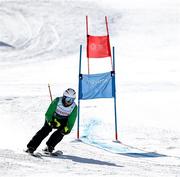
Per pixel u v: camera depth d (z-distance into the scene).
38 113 50.38
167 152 33.44
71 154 28.73
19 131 38.75
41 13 173.25
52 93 67.62
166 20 163.88
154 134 40.59
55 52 131.88
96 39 43.31
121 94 65.38
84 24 162.12
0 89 73.50
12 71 104.94
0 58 123.94
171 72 97.06
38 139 26.64
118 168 23.52
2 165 19.02
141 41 140.62
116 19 167.62
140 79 86.69
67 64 114.19
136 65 108.31
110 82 39.31
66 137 38.12
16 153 25.41
